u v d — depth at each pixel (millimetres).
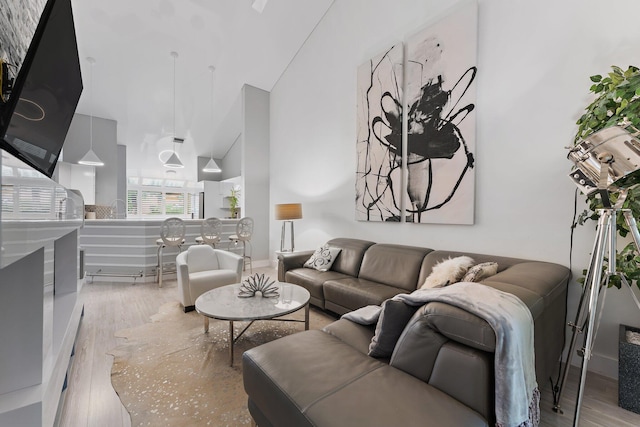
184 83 5430
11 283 1143
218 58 4871
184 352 2252
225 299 2375
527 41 2287
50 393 1244
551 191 2176
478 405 952
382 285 2787
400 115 3229
